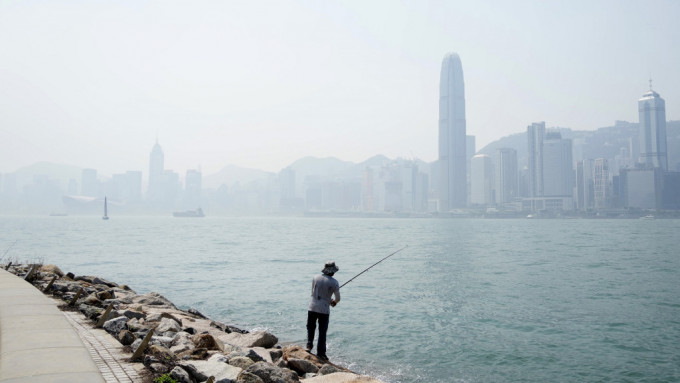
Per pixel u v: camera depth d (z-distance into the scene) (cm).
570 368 1122
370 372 1088
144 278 2769
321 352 960
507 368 1120
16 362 567
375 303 1922
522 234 10350
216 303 1952
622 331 1460
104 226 15075
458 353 1235
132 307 1268
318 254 4594
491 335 1413
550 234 10369
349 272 3033
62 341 668
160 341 830
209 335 882
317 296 962
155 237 8238
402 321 1598
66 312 974
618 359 1184
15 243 6131
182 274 2947
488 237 8756
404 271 3070
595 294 2152
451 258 4109
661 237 8706
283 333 1448
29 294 1102
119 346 706
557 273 2962
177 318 1225
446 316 1678
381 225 19675
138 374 565
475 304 1898
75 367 552
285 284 2491
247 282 2575
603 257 4219
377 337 1387
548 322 1586
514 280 2623
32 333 711
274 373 680
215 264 3575
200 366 691
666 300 1991
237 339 1102
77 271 3112
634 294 2144
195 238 8019
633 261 3800
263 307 1861
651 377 1055
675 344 1313
